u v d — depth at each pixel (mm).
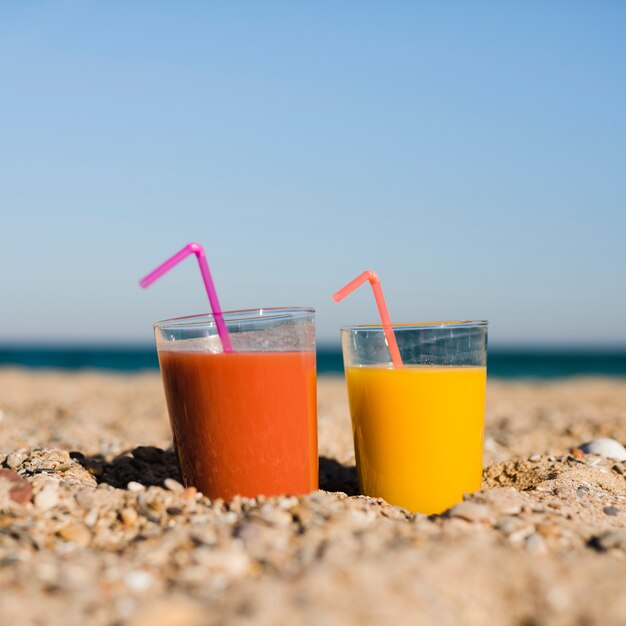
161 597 443
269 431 557
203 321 568
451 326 592
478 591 457
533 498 583
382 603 437
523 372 5844
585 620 441
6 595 437
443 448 579
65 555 484
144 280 562
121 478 645
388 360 593
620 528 554
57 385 1923
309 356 573
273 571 463
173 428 583
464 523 521
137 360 9156
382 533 502
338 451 816
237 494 559
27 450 672
